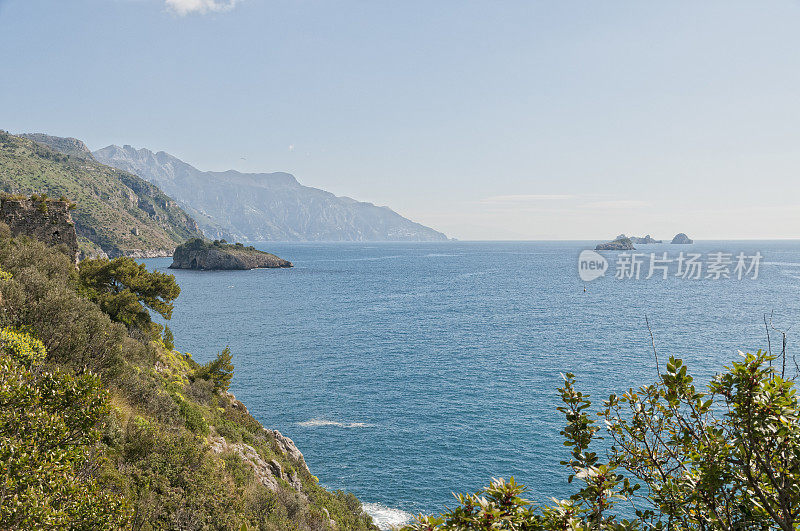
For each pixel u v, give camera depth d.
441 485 45.00
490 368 80.81
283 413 62.06
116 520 11.48
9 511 8.86
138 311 47.88
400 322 126.56
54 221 51.31
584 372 76.31
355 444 53.09
